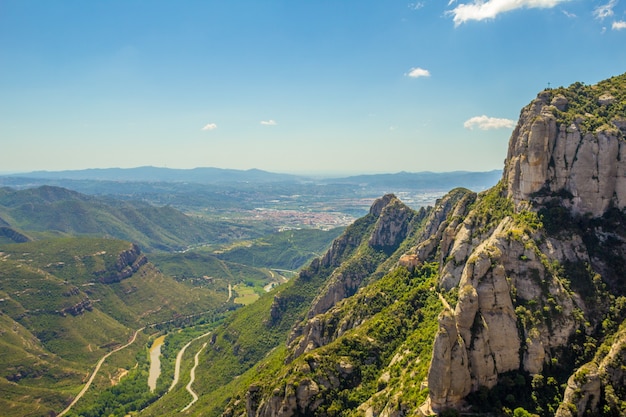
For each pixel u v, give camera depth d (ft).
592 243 339.98
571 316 306.14
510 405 281.54
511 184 390.83
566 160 358.84
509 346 295.89
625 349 273.33
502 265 315.37
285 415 394.73
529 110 401.29
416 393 308.19
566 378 290.15
